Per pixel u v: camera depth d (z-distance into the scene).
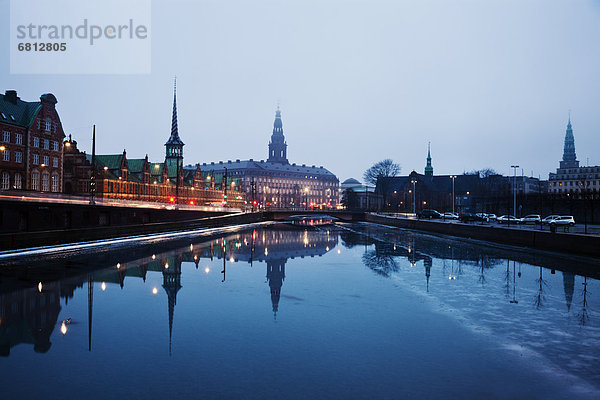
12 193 49.09
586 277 33.12
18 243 45.47
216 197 189.00
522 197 132.62
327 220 180.62
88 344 18.11
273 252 51.84
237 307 24.44
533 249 49.06
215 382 14.30
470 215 104.50
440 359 16.30
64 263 39.94
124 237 64.81
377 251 52.41
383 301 25.72
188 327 20.55
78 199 60.44
